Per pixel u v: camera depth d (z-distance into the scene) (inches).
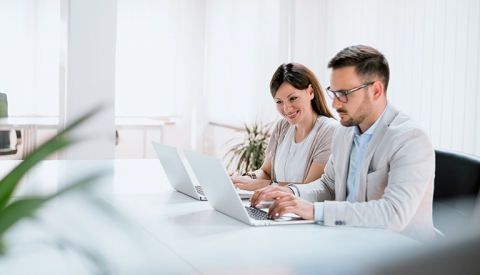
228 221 83.3
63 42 185.0
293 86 115.1
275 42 245.4
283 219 83.7
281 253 65.9
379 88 88.7
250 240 72.2
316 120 117.3
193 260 62.0
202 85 312.3
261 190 92.7
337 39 207.5
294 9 225.0
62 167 127.8
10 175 21.3
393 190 83.4
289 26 227.1
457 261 16.7
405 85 174.1
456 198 92.4
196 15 308.8
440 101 160.6
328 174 102.7
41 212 71.9
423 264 16.8
